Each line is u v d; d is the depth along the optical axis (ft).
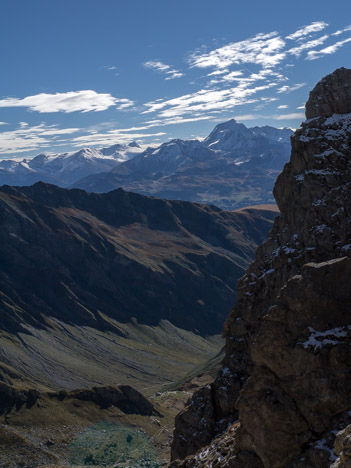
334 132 198.70
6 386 581.94
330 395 113.39
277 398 119.14
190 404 196.24
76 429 552.41
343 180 185.57
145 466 422.00
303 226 183.42
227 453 139.13
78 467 453.58
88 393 627.05
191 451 184.65
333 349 115.96
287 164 209.05
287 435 115.65
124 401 634.84
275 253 191.31
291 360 119.85
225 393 187.42
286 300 125.18
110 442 517.14
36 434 526.57
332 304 120.88
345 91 206.08
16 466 469.16
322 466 106.73
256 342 125.08
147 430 575.79
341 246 168.86
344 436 92.32
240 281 206.90
